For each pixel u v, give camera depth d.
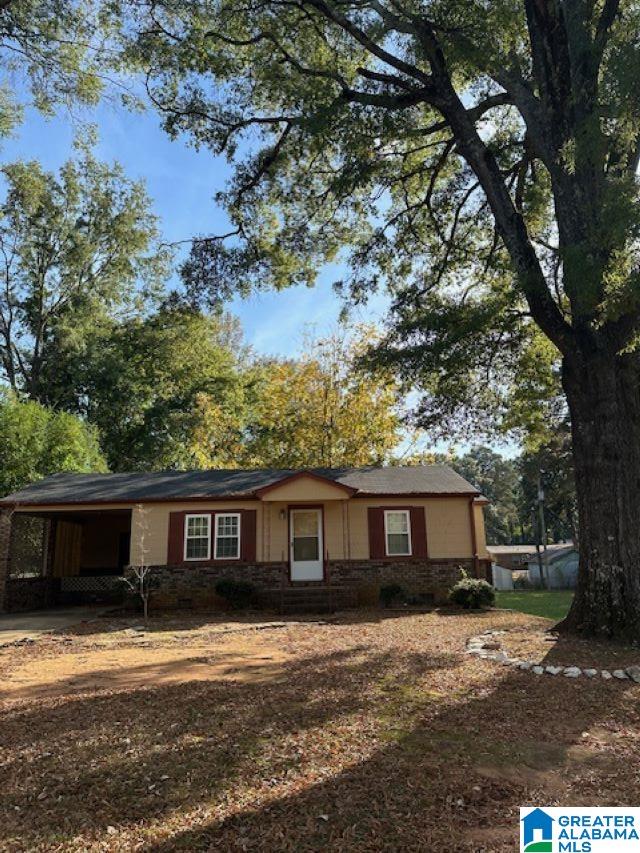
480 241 16.97
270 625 13.10
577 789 4.16
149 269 31.25
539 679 7.27
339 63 14.37
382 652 9.11
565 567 35.78
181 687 6.97
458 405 14.95
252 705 6.11
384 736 5.16
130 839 3.44
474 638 10.20
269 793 4.03
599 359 10.24
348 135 13.41
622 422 10.25
